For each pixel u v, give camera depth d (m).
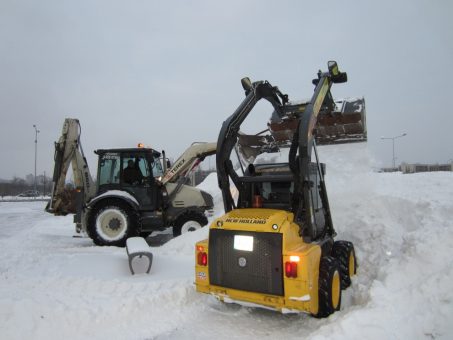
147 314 4.43
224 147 4.67
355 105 6.62
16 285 4.98
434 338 3.42
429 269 4.33
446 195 8.57
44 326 3.96
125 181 9.66
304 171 4.12
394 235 6.73
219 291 4.19
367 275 5.70
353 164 8.02
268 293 3.86
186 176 10.02
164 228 9.80
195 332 4.07
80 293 4.80
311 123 4.31
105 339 3.90
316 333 3.58
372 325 3.51
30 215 22.42
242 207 4.95
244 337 3.94
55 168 10.11
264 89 5.35
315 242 4.39
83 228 9.64
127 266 6.18
